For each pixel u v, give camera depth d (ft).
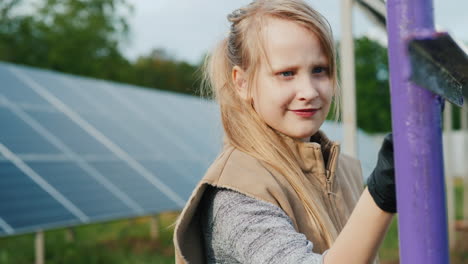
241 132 4.83
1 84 29.99
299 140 4.87
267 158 4.65
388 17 2.66
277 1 4.78
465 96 3.04
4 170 23.04
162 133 37.14
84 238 35.24
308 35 4.56
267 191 4.27
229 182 4.28
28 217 20.66
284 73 4.58
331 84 4.72
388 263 26.13
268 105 4.66
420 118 2.59
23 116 28.07
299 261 3.40
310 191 4.70
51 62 103.65
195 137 39.93
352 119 12.30
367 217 3.06
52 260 27.20
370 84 87.04
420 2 2.54
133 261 26.66
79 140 29.17
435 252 2.60
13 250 30.04
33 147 25.82
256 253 3.76
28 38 102.12
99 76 107.55
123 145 31.68
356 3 11.62
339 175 5.60
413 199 2.61
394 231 32.76
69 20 104.99
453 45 2.36
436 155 2.60
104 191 25.59
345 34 12.34
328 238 4.54
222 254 4.25
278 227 3.85
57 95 32.96
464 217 41.78
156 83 137.69
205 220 4.47
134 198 26.40
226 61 5.17
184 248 4.50
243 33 4.89
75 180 25.12
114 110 36.32
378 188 2.97
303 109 4.58
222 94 5.08
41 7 104.12
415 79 2.30
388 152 2.97
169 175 31.19
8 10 100.58
